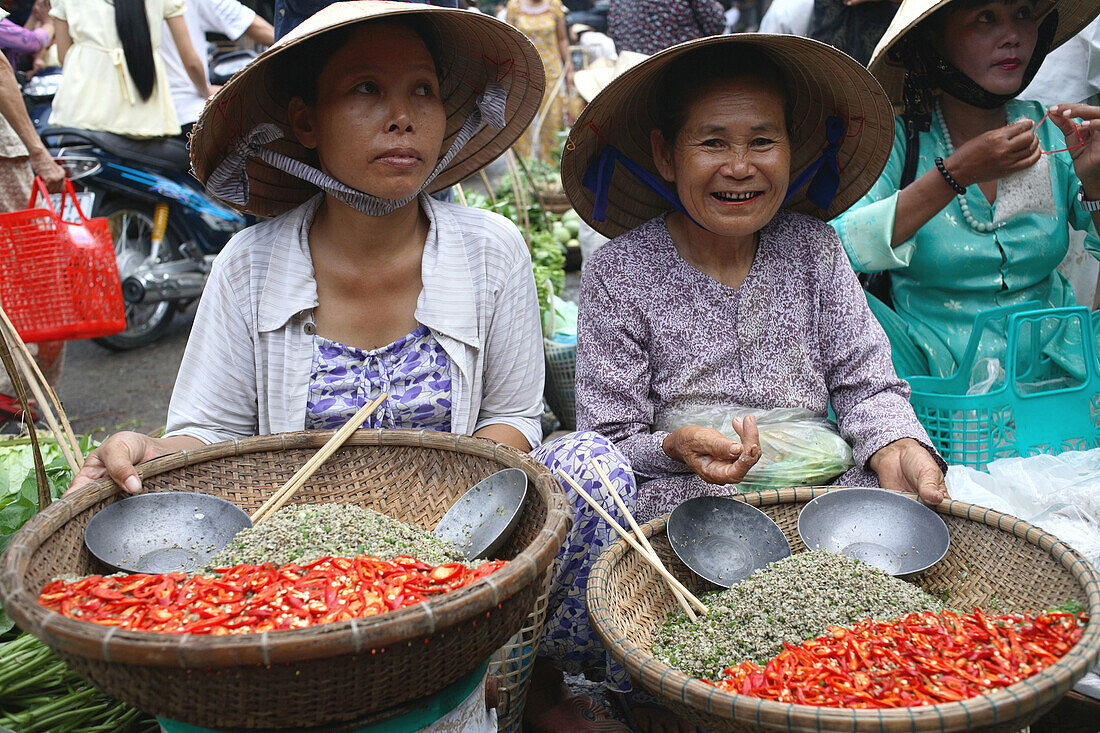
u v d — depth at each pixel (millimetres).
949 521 1910
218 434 2154
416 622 1248
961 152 2449
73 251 3154
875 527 1981
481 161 2393
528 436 2264
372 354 2117
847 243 2621
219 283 2096
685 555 1957
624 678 2055
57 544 1668
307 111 2020
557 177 6664
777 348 2307
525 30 8242
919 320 2838
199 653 1187
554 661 2137
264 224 2156
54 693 1698
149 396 4812
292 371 2102
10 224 3113
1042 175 2736
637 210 2631
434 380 2152
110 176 5207
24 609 1303
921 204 2545
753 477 2238
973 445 2488
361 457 2041
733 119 2111
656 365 2352
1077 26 2898
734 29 11859
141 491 1860
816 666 1493
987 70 2609
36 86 5785
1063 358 2742
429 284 2098
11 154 3754
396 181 1913
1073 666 1322
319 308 2119
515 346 2246
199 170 1995
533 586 1464
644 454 2240
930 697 1383
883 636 1566
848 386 2338
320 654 1207
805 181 2430
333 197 2035
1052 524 2104
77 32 5109
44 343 3729
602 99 2262
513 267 2209
